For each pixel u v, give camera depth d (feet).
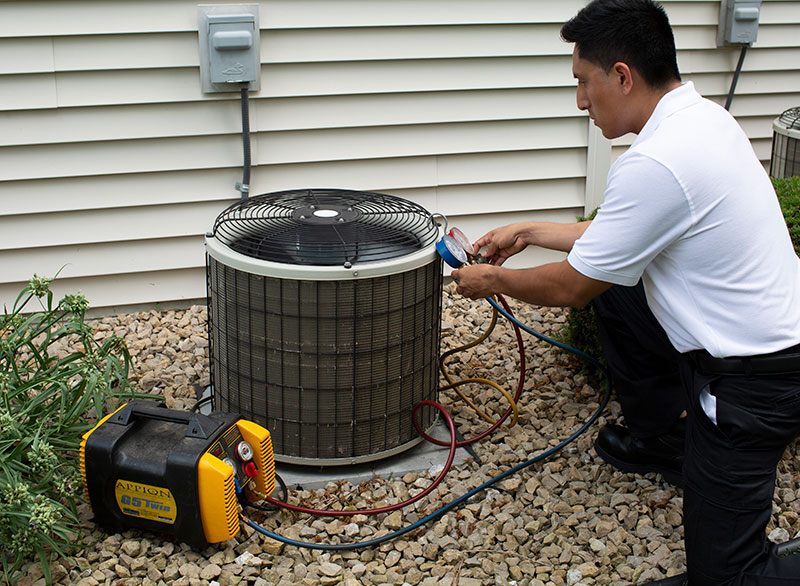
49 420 8.98
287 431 9.12
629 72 7.32
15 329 9.53
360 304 8.56
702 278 7.19
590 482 9.56
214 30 12.18
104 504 8.12
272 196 10.36
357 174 13.87
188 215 13.26
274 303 8.56
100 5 11.93
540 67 14.20
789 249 7.43
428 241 9.32
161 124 12.69
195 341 12.47
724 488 7.23
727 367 7.16
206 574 7.82
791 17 16.03
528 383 11.52
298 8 12.71
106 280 13.23
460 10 13.48
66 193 12.63
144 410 8.20
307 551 8.29
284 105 13.15
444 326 13.21
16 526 7.57
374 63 13.33
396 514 8.77
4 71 11.82
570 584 8.01
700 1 15.14
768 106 16.51
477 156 14.37
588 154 14.88
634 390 9.20
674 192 6.93
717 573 7.45
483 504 9.04
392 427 9.36
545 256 15.23
